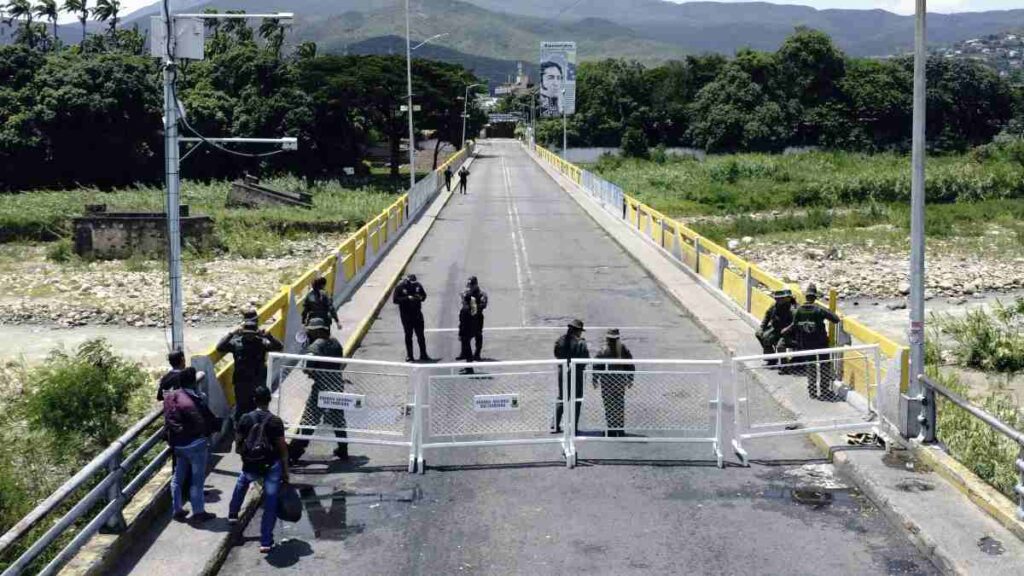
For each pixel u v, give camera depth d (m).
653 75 146.00
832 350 13.31
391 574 9.76
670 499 11.70
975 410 11.31
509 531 10.77
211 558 9.79
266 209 53.16
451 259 34.25
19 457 13.20
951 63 131.00
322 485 12.27
